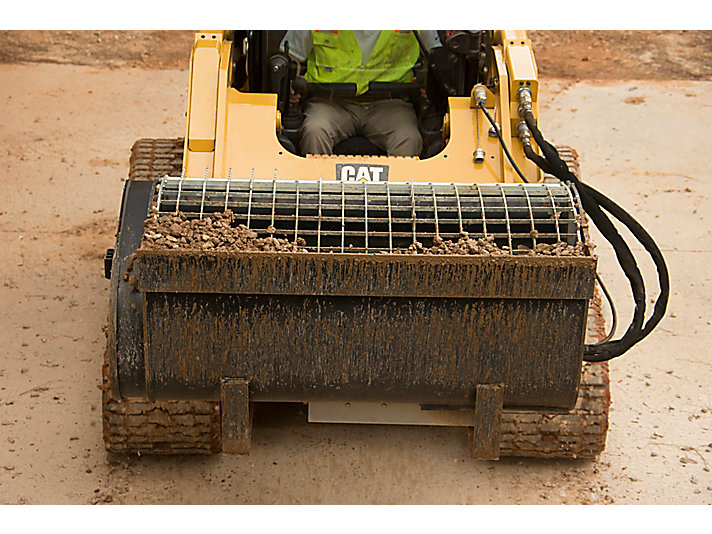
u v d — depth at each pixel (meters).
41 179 6.90
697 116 7.97
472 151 4.70
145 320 3.43
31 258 6.06
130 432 4.28
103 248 6.21
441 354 3.49
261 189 3.63
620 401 5.01
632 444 4.71
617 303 5.76
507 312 3.43
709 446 4.72
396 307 3.43
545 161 4.24
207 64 4.85
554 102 8.17
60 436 4.68
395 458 4.59
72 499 4.29
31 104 7.93
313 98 5.38
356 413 3.90
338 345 3.47
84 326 5.50
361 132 5.41
